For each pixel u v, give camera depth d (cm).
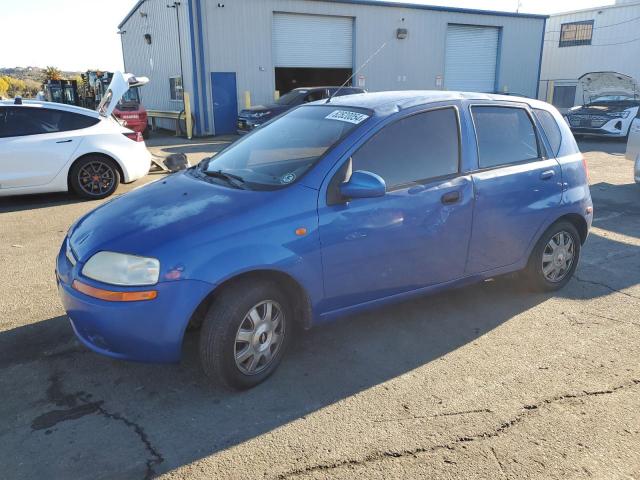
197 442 275
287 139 377
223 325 299
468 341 380
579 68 2811
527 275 450
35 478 251
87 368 344
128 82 927
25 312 423
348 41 2119
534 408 302
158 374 337
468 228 387
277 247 307
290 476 251
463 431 282
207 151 1446
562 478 250
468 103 400
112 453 267
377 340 381
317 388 323
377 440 276
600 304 441
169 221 308
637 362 351
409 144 363
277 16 1964
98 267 295
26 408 303
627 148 974
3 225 681
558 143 450
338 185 330
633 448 270
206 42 1844
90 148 801
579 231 477
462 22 2323
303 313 337
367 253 342
